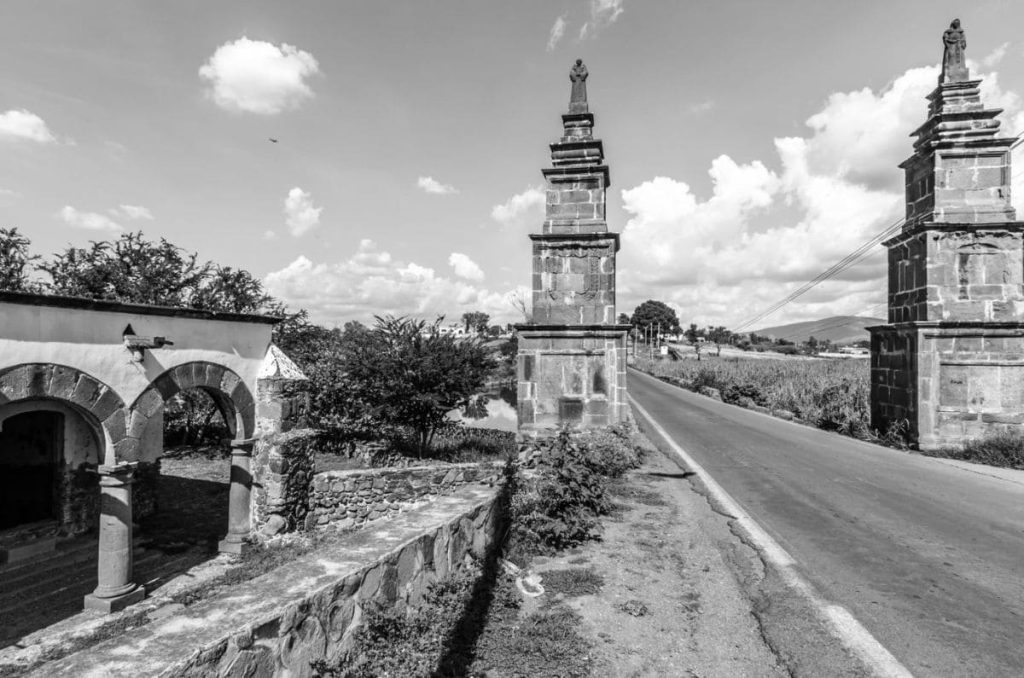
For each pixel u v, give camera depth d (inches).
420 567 195.6
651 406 1107.3
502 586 223.5
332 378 638.5
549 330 553.6
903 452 588.4
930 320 591.5
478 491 271.6
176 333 355.6
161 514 467.2
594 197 571.8
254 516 402.6
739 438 684.1
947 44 606.5
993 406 575.8
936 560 268.8
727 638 191.8
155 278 705.0
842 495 398.6
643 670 171.6
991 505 374.3
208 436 799.7
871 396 703.1
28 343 281.4
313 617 144.6
